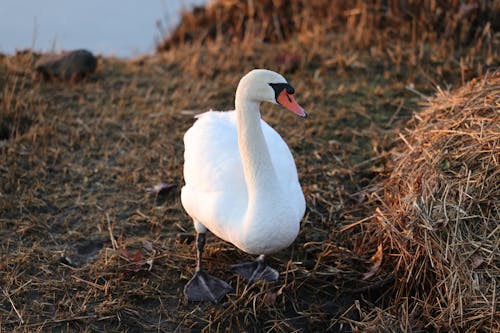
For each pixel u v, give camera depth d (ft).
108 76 25.36
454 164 15.53
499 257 13.85
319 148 20.24
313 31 27.48
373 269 15.46
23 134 21.08
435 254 14.42
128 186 18.94
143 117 22.25
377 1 27.12
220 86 24.12
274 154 15.01
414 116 18.95
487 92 17.13
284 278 15.56
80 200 18.34
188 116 22.20
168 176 19.27
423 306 14.38
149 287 15.19
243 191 14.05
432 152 16.22
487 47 24.06
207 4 32.35
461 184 14.94
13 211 17.71
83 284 15.31
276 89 13.00
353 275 15.61
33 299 14.85
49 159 19.97
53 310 14.61
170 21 31.71
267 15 29.48
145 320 14.47
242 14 29.86
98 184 19.01
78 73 24.66
